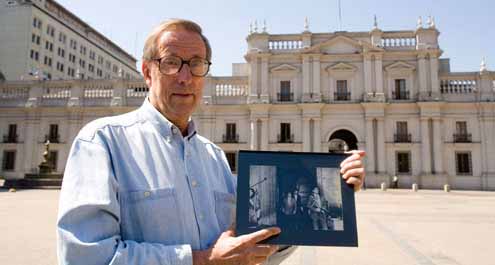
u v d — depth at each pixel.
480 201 19.52
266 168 1.83
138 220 1.59
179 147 1.89
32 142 36.97
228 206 2.06
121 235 1.58
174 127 1.88
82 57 68.94
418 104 32.44
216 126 35.34
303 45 34.88
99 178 1.52
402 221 11.50
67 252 1.37
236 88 35.97
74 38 66.62
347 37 34.38
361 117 33.50
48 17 58.97
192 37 1.92
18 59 53.31
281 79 35.06
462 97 33.00
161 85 1.88
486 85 32.69
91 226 1.43
